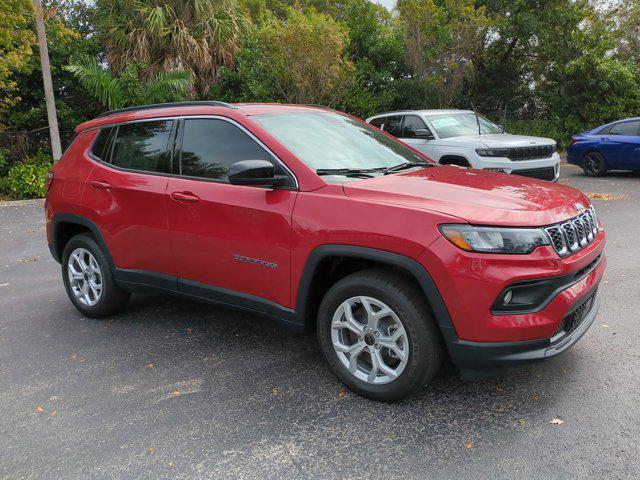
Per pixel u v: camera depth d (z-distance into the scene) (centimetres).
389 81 2172
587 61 2044
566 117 2180
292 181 351
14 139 1670
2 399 350
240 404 333
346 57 1870
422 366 306
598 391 329
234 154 381
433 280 292
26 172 1452
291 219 340
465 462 269
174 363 394
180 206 397
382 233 304
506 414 310
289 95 1903
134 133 450
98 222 458
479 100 2297
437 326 306
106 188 450
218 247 380
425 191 326
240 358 399
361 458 276
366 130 445
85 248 479
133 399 344
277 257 350
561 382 342
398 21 2173
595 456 268
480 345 290
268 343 425
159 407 333
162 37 1667
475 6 2202
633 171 1473
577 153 1421
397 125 1084
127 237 439
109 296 471
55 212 496
